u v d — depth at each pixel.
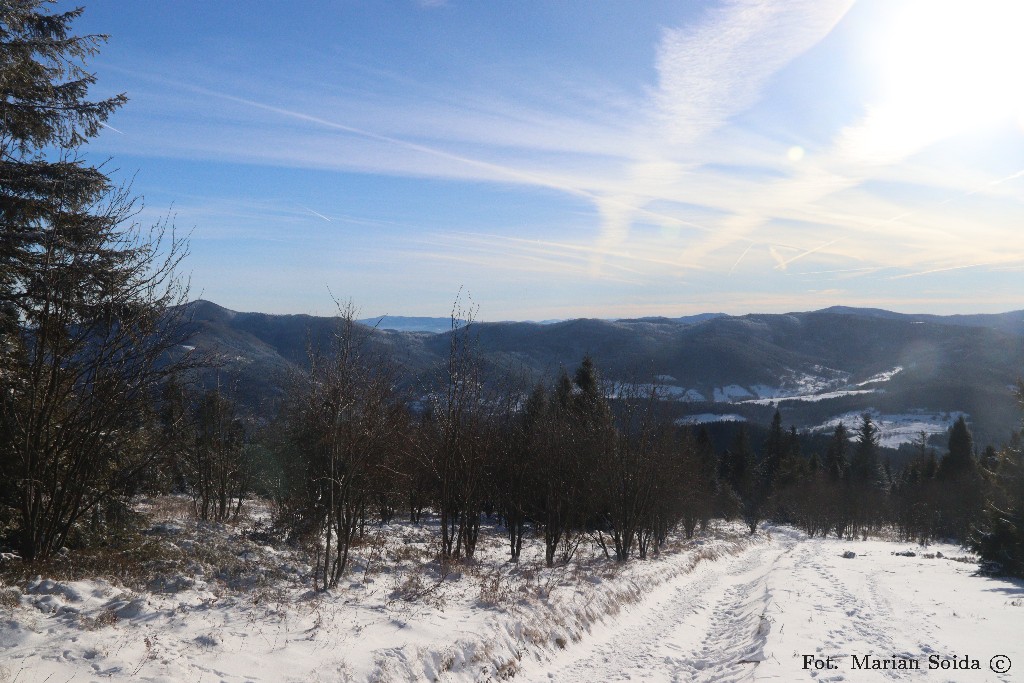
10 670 6.00
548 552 21.31
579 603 13.71
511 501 21.77
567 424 24.11
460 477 19.64
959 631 12.33
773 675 9.05
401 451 18.22
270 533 18.69
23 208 10.54
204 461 23.66
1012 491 23.53
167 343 11.02
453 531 20.50
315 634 8.79
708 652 12.47
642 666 10.98
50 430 10.52
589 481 24.11
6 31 10.88
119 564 10.76
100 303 10.35
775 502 83.31
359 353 13.90
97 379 10.44
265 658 7.64
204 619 8.70
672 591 19.59
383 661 8.05
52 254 10.13
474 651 9.41
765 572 26.23
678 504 34.94
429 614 10.84
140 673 6.49
